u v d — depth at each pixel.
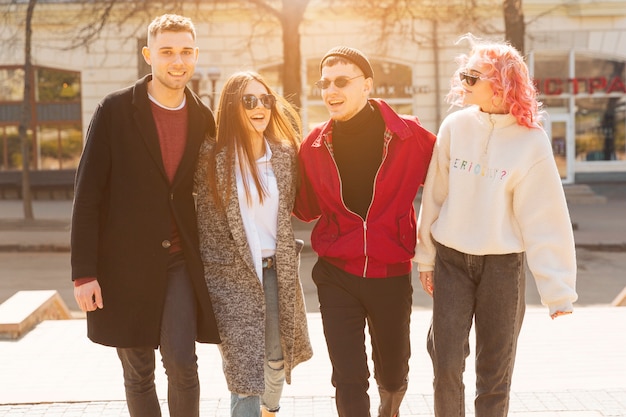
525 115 3.16
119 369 5.38
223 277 3.39
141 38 25.78
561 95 26.70
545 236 3.17
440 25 25.61
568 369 5.27
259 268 3.37
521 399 4.58
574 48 26.42
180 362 3.16
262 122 3.42
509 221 3.25
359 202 3.49
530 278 11.52
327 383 5.00
